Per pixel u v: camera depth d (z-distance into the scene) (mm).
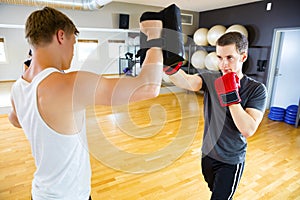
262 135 3320
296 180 2160
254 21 4988
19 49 6730
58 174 729
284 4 4320
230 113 1104
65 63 724
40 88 620
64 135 669
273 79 4793
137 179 2104
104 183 2027
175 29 567
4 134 3117
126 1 5402
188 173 2211
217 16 6012
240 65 1102
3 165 2309
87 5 4375
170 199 1855
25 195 1854
